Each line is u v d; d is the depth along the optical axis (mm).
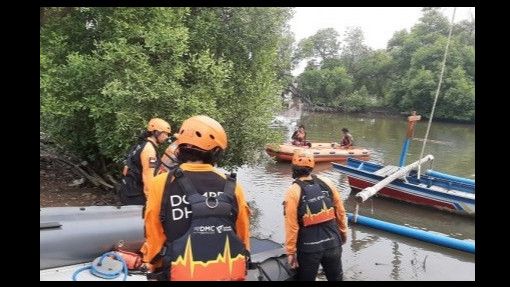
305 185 3920
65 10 7551
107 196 7426
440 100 42969
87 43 7512
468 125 40438
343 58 58344
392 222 8844
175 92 6664
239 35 8047
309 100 50719
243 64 8086
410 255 6781
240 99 8000
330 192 4035
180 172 2178
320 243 3863
